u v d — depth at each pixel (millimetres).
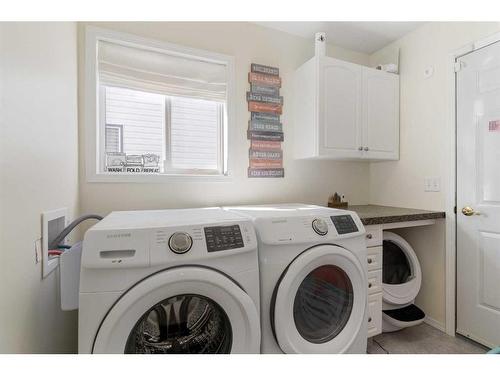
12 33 804
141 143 1883
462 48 1877
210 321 1082
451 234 1949
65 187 1336
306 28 2205
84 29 1614
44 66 1063
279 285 1133
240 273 1042
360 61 2605
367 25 2158
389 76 2297
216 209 1624
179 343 1045
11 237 788
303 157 2172
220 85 2041
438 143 2047
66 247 1170
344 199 2523
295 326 1181
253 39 2133
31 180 927
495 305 1708
